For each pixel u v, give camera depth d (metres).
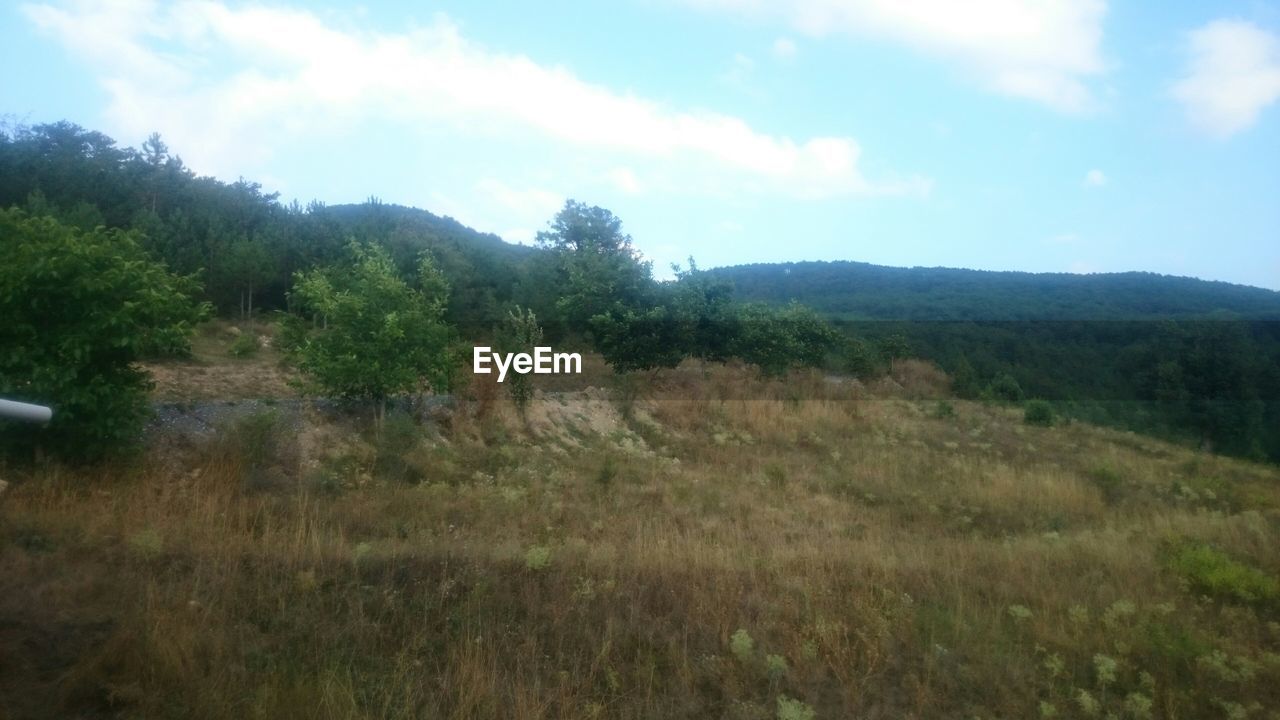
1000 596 7.33
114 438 9.30
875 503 12.52
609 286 22.42
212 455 10.16
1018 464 16.97
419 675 5.16
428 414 14.30
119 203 29.08
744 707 5.06
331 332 13.36
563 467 13.28
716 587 6.71
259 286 27.31
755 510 11.04
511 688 5.07
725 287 22.27
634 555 7.45
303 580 6.07
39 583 5.67
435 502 9.64
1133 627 6.65
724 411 19.41
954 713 5.27
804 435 18.39
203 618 5.43
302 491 9.42
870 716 5.12
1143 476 16.78
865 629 6.15
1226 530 10.66
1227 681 5.98
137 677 4.71
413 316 13.38
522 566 6.80
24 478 8.31
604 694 5.18
